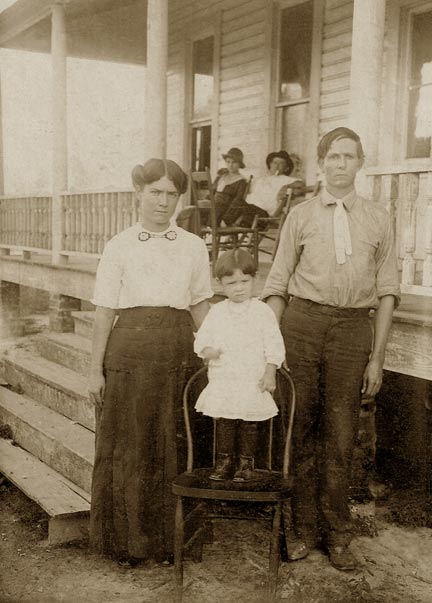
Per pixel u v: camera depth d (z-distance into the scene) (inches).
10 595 117.6
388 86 237.8
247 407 110.7
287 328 122.7
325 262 117.0
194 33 344.2
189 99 355.6
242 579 120.2
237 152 256.4
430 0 224.8
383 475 169.0
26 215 314.5
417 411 170.4
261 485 108.0
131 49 363.6
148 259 119.6
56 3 282.2
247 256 115.4
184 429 123.6
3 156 314.2
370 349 121.3
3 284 325.1
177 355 121.5
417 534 141.6
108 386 122.1
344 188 118.0
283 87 293.0
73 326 274.8
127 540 123.3
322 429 125.0
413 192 141.2
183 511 116.6
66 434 171.3
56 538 141.3
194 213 230.4
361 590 116.6
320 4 266.8
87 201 260.1
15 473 165.5
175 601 110.4
